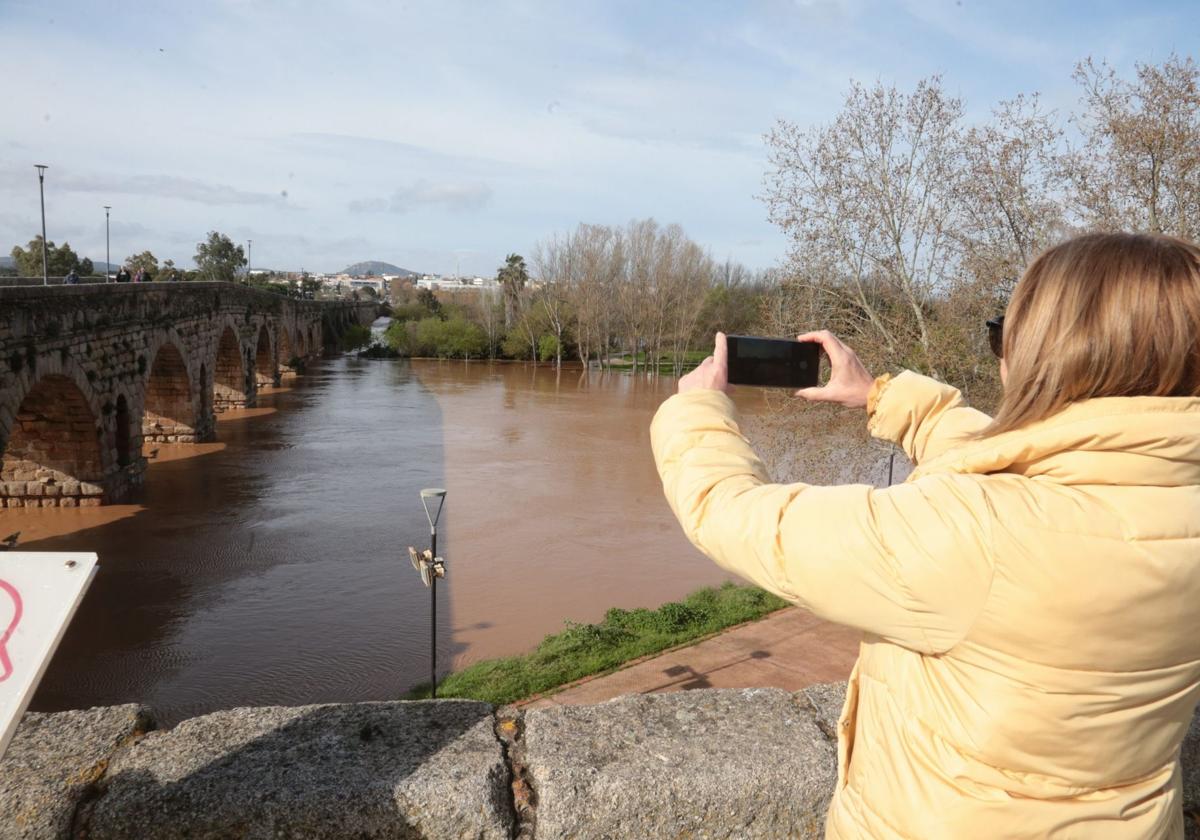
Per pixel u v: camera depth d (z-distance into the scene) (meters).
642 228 78.31
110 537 22.98
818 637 13.05
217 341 41.53
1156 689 1.01
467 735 2.15
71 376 23.09
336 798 1.87
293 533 23.83
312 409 49.81
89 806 1.89
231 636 16.62
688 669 11.89
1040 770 1.03
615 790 1.94
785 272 16.59
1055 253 1.13
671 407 1.34
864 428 15.72
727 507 1.16
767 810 1.99
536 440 39.66
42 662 1.64
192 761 2.01
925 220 15.59
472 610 18.00
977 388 14.44
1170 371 0.99
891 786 1.13
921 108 15.33
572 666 12.22
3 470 25.48
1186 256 1.03
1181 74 13.38
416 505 27.23
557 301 80.81
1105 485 1.00
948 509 1.03
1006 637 0.99
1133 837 1.05
